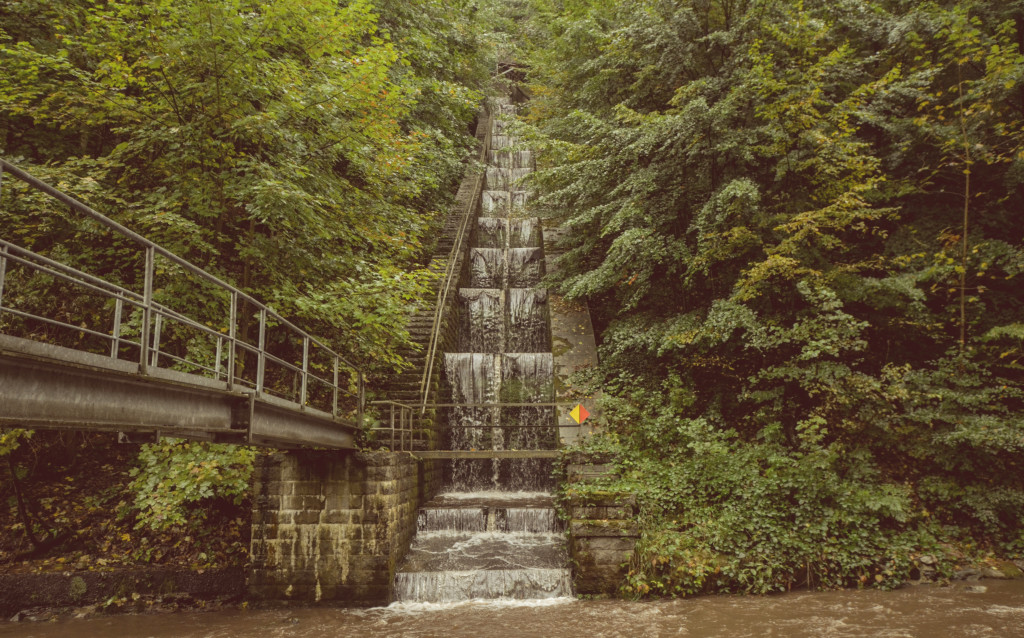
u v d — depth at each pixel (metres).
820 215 11.27
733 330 12.81
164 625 8.80
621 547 10.02
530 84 25.31
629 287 15.70
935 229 13.47
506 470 15.71
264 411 7.64
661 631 8.23
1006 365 12.21
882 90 12.66
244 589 9.92
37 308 10.37
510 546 11.48
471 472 15.76
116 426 5.00
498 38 24.78
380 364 14.28
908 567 10.21
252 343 12.83
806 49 12.96
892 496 10.80
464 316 20.20
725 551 10.24
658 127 12.86
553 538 11.88
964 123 12.62
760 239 12.13
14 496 10.73
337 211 11.72
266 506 10.09
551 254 20.64
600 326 18.28
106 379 4.89
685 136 12.57
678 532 10.56
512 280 23.00
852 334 11.25
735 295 12.13
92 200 9.42
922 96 12.85
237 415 6.98
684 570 9.91
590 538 10.06
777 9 13.13
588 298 18.75
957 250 12.77
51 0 10.60
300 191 9.74
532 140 16.91
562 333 17.38
